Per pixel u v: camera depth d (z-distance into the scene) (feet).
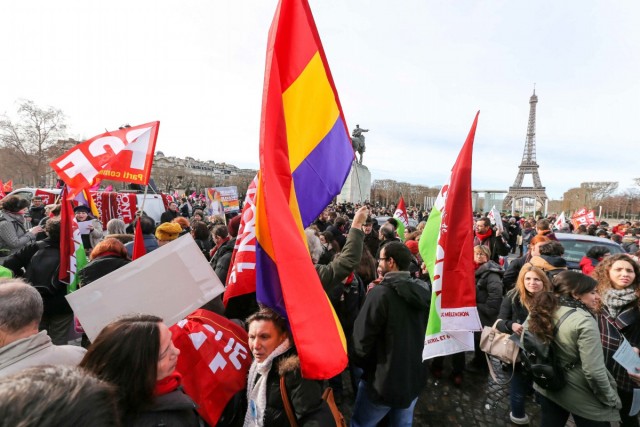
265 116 6.14
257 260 6.30
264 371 6.43
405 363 8.61
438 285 9.94
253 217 9.98
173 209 35.12
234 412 7.61
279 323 6.45
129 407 4.28
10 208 18.42
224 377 6.89
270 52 6.40
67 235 12.92
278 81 6.37
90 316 6.02
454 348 9.76
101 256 11.25
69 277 12.82
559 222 47.14
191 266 6.77
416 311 9.04
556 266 13.85
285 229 5.96
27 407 2.30
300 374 6.10
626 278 10.15
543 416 9.36
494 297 15.21
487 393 14.52
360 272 15.33
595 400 8.31
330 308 6.37
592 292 9.09
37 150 169.48
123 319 4.77
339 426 6.24
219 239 16.49
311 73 7.72
